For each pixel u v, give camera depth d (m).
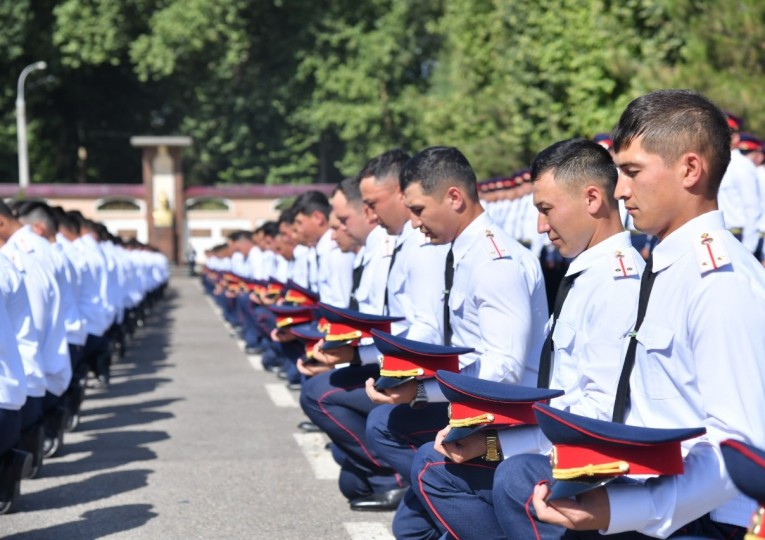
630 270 3.28
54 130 50.50
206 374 12.12
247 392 10.52
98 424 8.71
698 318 2.59
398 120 46.09
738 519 2.71
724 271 2.59
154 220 43.16
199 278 41.91
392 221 5.31
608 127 22.16
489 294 4.01
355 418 5.45
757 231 8.80
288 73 46.88
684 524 2.58
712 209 2.68
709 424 2.55
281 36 47.91
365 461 5.58
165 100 51.38
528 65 26.36
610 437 2.51
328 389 5.44
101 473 6.75
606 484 2.56
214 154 48.72
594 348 3.25
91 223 13.48
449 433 3.54
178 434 8.16
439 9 46.81
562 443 2.60
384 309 5.62
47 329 6.95
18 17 44.31
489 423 3.46
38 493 6.21
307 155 47.19
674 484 2.54
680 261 2.69
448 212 4.25
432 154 4.28
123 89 51.19
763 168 9.48
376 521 5.48
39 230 8.02
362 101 46.22
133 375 12.11
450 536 3.90
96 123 51.62
